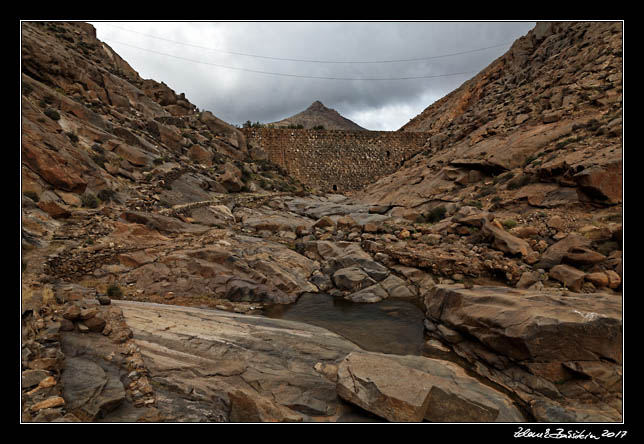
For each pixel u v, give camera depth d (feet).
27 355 15.38
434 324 30.78
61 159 43.88
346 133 146.00
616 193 41.09
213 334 24.02
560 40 113.50
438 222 58.70
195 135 105.70
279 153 140.56
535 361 21.12
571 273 32.50
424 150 127.65
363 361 19.74
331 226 62.23
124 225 42.83
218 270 39.81
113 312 24.38
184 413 15.14
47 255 31.32
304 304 37.96
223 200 71.46
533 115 83.15
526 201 53.16
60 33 97.66
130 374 17.35
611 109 63.98
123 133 72.49
